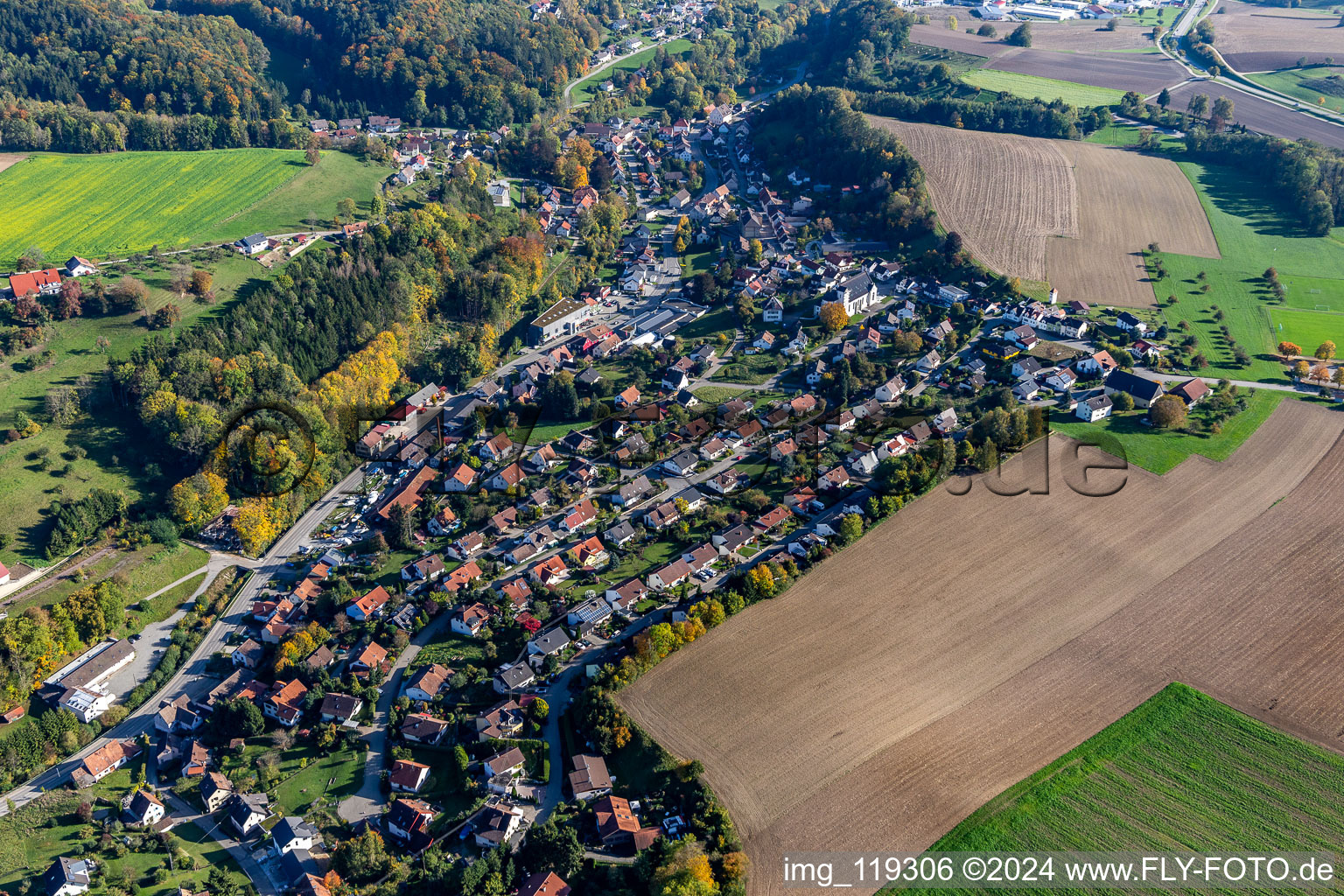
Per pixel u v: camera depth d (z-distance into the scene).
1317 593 173.25
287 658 170.62
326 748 157.50
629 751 150.12
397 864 138.38
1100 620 169.88
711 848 134.25
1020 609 172.38
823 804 139.88
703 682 159.25
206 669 175.12
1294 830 135.00
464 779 149.12
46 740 158.50
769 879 130.50
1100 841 133.88
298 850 140.00
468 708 161.38
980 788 141.50
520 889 133.38
